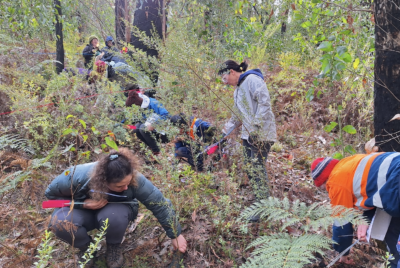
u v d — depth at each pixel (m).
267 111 3.14
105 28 8.89
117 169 2.32
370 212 2.32
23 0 5.43
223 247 2.71
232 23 5.66
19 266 2.43
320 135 4.88
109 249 2.63
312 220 2.12
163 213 2.63
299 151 4.64
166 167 3.24
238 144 3.61
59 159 3.80
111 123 3.96
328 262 2.68
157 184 3.26
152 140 4.12
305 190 3.48
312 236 2.05
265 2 6.09
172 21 5.24
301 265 1.79
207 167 3.45
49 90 4.03
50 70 4.61
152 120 3.57
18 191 3.36
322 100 5.55
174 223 2.61
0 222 2.84
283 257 1.86
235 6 5.24
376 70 2.73
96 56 5.70
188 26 5.34
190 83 3.62
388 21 2.56
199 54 3.87
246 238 2.91
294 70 6.59
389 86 2.64
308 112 5.42
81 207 2.57
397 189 2.01
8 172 3.63
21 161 2.94
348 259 2.75
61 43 5.45
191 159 3.78
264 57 6.94
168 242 2.90
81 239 2.50
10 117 4.13
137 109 3.81
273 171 3.90
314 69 6.72
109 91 4.32
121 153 2.46
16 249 2.58
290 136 5.04
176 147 3.88
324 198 3.47
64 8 7.09
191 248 2.83
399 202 2.00
